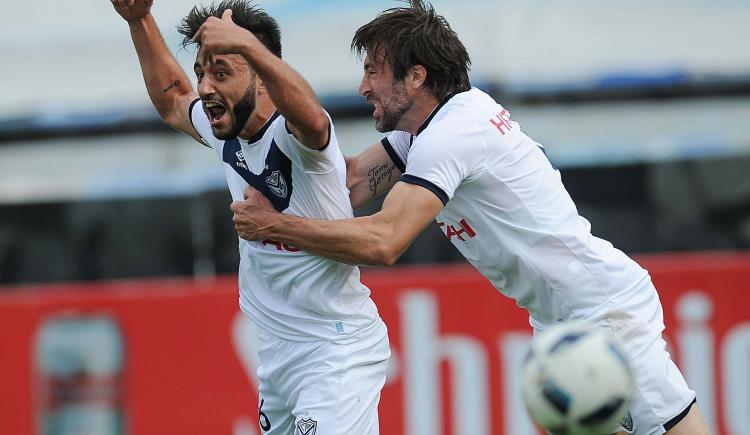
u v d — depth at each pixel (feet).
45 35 108.68
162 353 80.43
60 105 106.52
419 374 79.46
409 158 50.75
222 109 49.03
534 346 39.99
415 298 79.77
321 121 47.29
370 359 53.88
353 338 53.26
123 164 105.70
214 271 102.58
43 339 80.84
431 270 95.86
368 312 53.98
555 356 39.14
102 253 103.24
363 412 53.26
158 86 57.82
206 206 102.89
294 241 49.26
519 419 79.30
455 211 53.52
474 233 53.88
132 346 80.59
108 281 103.04
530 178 52.60
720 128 106.11
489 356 79.46
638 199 103.76
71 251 103.19
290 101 45.78
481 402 79.41
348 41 106.83
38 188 103.76
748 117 106.83
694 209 103.35
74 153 106.01
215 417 79.87
